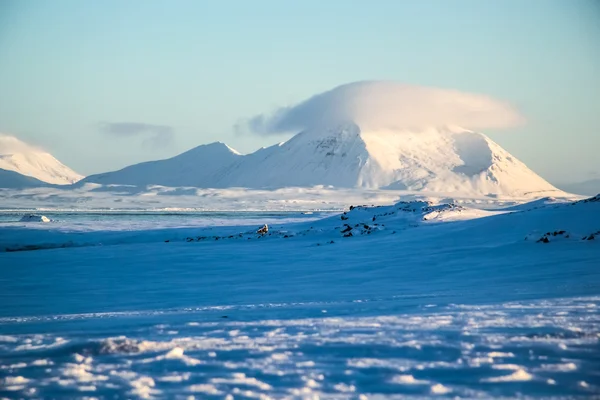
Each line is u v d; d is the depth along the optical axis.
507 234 82.81
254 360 18.28
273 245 96.81
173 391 15.03
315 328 24.06
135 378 16.41
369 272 59.03
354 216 130.88
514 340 19.92
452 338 20.62
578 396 14.06
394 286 46.56
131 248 97.06
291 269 65.19
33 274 65.81
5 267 73.19
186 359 18.55
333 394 14.59
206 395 14.63
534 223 85.69
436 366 16.89
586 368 16.38
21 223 181.00
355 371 16.67
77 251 93.19
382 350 19.11
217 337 22.72
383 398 14.21
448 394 14.39
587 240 71.62
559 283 41.94
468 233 86.75
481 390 14.63
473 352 18.39
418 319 25.42
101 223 185.88
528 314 25.91
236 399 14.26
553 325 22.62
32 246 119.88
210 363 18.03
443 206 124.75
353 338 21.27
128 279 60.25
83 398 14.59
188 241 113.25
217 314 31.95
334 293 43.16
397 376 15.82
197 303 40.38
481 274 52.53
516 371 16.11
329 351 19.27
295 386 15.29
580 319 24.05
